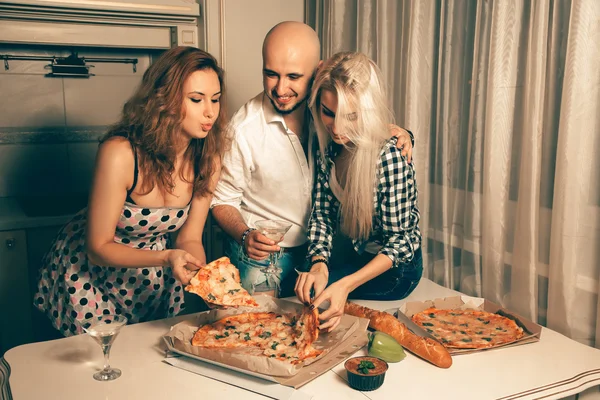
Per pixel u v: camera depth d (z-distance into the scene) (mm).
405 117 2273
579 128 1659
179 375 1416
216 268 1547
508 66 1868
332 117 1665
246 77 3062
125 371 1430
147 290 1970
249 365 1360
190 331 1588
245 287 2180
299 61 1839
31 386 1354
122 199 1696
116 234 1848
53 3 2619
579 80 1635
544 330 1688
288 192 2133
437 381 1388
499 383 1385
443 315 1730
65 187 3248
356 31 2693
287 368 1330
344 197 1827
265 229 1688
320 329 1521
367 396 1317
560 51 1756
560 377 1421
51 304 1977
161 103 1632
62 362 1477
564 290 1748
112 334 1347
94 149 3264
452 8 2127
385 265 1704
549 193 1845
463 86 2127
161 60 1670
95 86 3191
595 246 1725
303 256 2238
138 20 2848
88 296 1913
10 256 2691
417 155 2277
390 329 1570
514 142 1934
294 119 2053
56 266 1958
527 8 1841
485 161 1954
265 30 3049
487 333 1607
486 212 1978
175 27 2938
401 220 1779
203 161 1822
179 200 1850
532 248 1842
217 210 2133
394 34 2408
